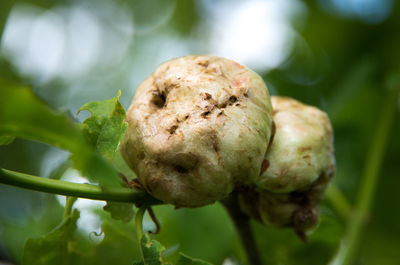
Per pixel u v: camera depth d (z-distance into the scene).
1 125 0.18
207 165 0.19
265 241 0.26
